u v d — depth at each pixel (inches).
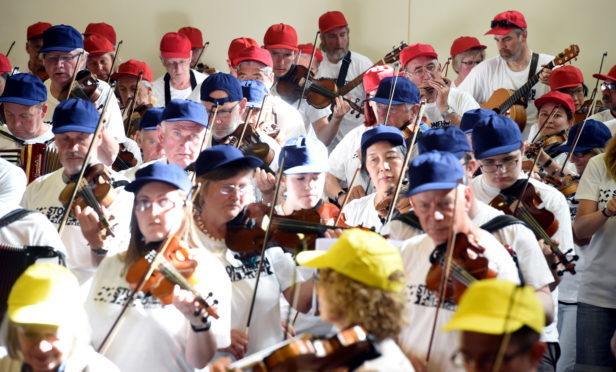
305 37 404.8
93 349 145.3
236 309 165.8
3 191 185.0
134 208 158.7
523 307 111.6
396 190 178.5
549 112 260.8
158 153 227.3
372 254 120.3
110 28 364.5
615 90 276.4
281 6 404.8
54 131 195.3
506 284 114.1
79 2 405.4
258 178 200.8
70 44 264.7
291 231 175.3
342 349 115.8
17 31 403.9
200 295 148.0
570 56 302.5
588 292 216.5
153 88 333.1
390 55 316.2
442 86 284.0
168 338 154.0
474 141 185.8
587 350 216.5
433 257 147.5
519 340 110.1
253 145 224.1
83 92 264.2
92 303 155.6
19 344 128.0
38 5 404.5
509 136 182.9
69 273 132.6
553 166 231.9
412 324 146.9
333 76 340.5
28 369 130.3
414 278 149.5
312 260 124.9
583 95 295.3
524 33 326.0
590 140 230.2
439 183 146.2
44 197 199.5
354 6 401.4
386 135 192.9
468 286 143.0
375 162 193.8
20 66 405.4
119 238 188.2
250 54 270.4
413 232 169.0
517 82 327.6
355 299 118.6
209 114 224.8
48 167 226.5
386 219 177.0
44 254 162.6
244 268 168.6
